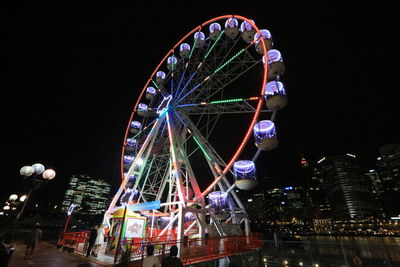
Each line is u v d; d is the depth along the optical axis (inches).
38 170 574.6
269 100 709.9
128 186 857.5
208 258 544.4
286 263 1026.1
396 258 899.4
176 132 831.1
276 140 678.5
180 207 616.4
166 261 249.8
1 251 320.8
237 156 695.7
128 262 439.2
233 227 745.6
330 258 993.5
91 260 501.7
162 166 960.9
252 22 820.6
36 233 509.7
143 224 609.9
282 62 761.0
